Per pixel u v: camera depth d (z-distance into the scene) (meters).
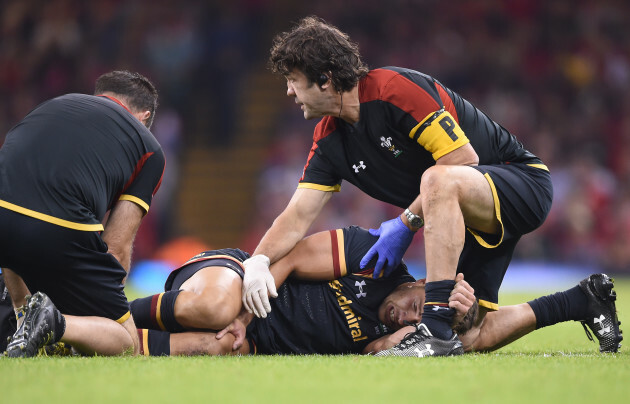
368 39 58.56
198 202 58.66
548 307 14.24
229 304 13.02
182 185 58.34
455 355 12.15
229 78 55.88
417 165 13.50
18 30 58.50
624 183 54.28
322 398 8.04
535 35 58.75
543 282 48.94
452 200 12.38
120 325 12.31
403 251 13.55
